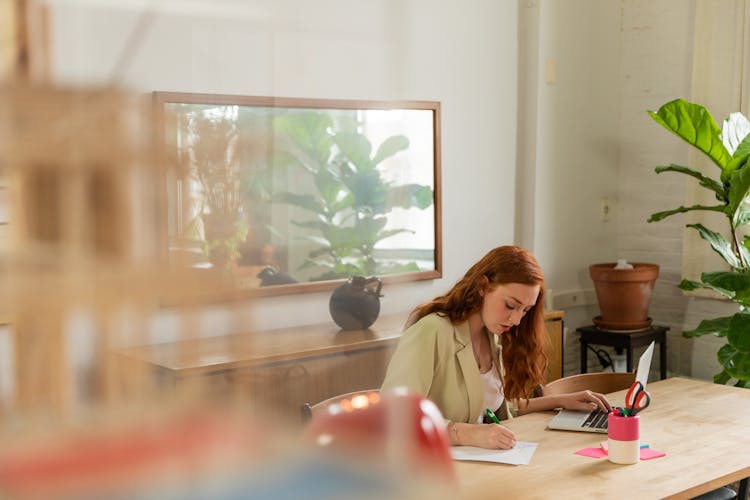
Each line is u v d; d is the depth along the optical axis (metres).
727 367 3.11
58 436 0.14
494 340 2.30
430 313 2.15
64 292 0.15
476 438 1.97
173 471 0.15
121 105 0.16
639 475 1.81
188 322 0.16
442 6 3.75
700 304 4.20
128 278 0.15
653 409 2.41
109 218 0.15
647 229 4.43
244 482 0.15
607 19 4.43
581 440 2.07
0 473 0.14
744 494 2.27
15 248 0.15
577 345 4.37
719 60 3.99
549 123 4.20
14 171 0.15
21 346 0.15
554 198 4.25
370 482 0.16
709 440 2.09
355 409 0.21
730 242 4.01
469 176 3.93
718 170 4.05
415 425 0.21
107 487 0.14
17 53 0.15
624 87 4.50
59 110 0.15
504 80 4.05
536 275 2.17
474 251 3.97
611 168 4.51
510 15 4.06
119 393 0.15
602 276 4.02
